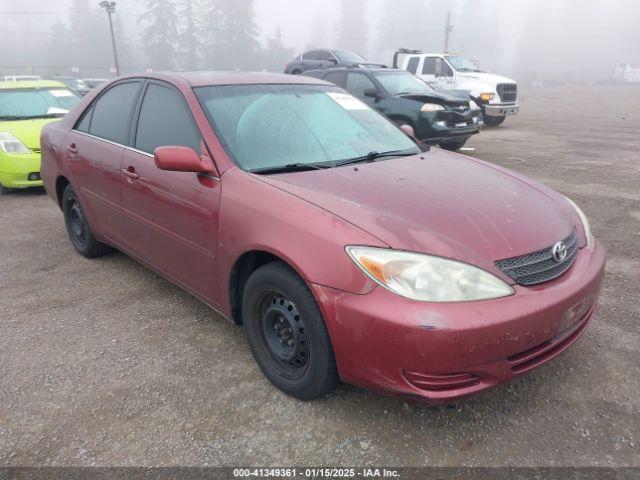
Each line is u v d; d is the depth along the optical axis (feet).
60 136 14.99
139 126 11.94
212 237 9.63
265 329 9.16
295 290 8.10
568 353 10.16
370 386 7.62
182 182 10.21
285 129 10.74
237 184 9.24
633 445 7.84
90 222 14.30
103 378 9.61
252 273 9.12
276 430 8.25
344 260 7.50
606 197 21.98
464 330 6.90
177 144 10.68
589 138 41.88
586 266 8.66
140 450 7.89
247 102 10.98
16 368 9.94
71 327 11.46
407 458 7.68
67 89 28.86
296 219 8.18
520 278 7.66
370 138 11.69
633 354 10.11
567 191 23.13
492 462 7.58
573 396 8.93
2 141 22.68
